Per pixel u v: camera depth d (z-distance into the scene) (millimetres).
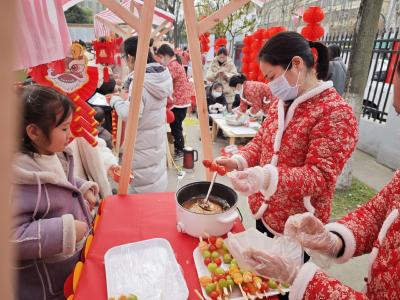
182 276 974
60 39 1300
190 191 1312
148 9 1301
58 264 1186
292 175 1103
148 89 2205
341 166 1125
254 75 4441
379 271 796
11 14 133
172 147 4316
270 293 909
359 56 3150
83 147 1674
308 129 1183
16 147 157
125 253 1072
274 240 1001
